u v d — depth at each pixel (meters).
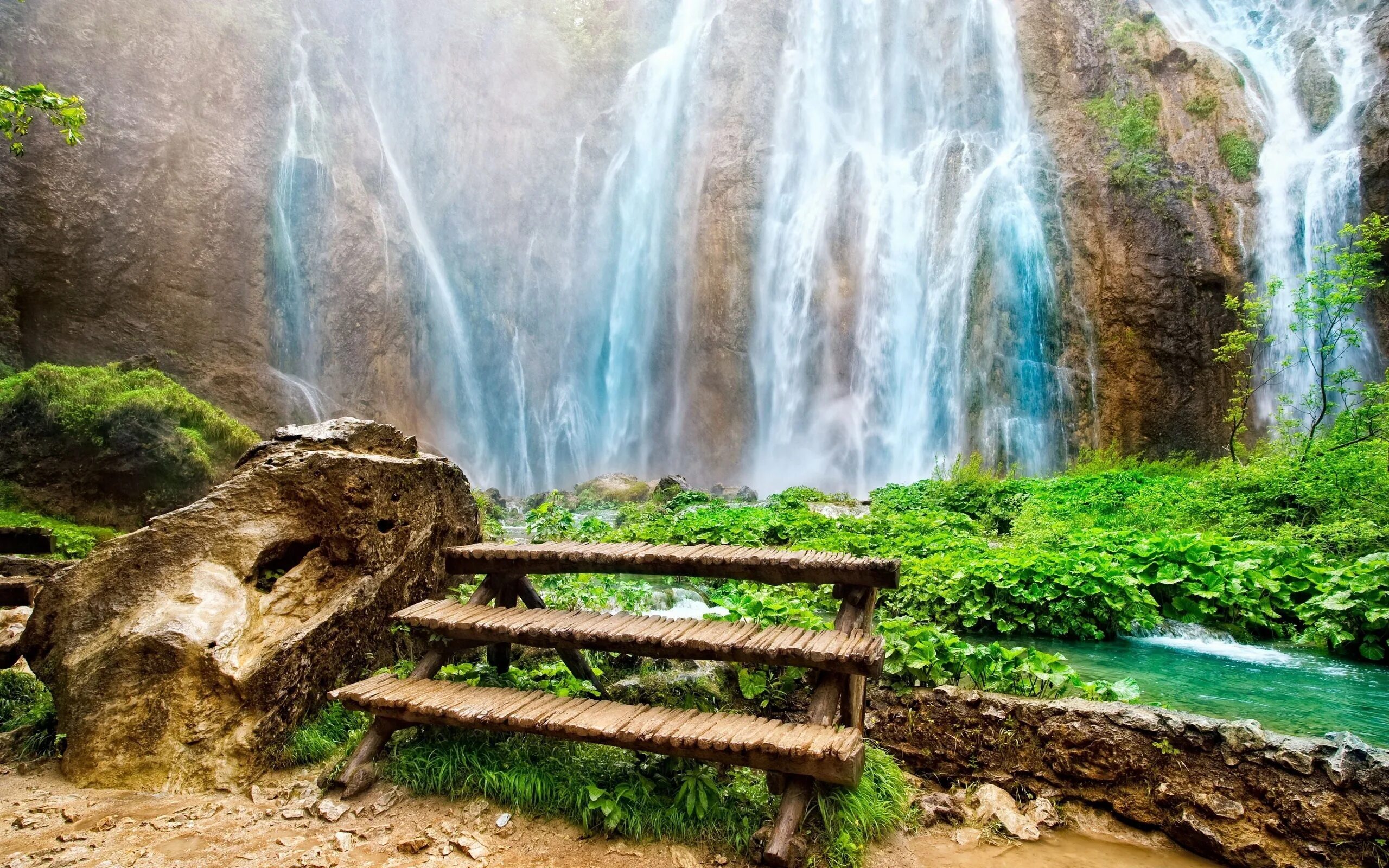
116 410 12.36
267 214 27.55
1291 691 5.45
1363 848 2.78
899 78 33.62
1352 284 14.23
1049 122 28.95
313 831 3.02
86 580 3.94
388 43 33.56
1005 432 25.23
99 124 24.89
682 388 32.78
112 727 3.50
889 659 4.02
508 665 4.24
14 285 22.84
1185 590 7.73
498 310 33.84
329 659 3.91
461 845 2.88
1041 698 3.72
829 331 30.08
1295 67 28.08
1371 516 9.60
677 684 4.02
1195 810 3.11
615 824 2.95
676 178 35.00
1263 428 23.69
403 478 4.48
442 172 33.97
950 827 3.24
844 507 17.34
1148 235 25.97
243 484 4.21
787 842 2.69
